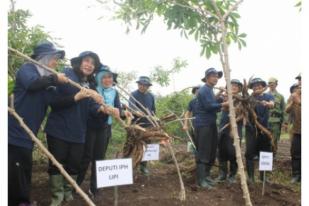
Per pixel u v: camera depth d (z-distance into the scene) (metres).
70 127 3.87
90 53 3.93
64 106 3.76
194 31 3.36
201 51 3.42
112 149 6.53
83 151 4.37
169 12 3.17
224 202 4.61
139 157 3.84
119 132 6.64
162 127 4.25
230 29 3.41
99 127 4.38
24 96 3.31
